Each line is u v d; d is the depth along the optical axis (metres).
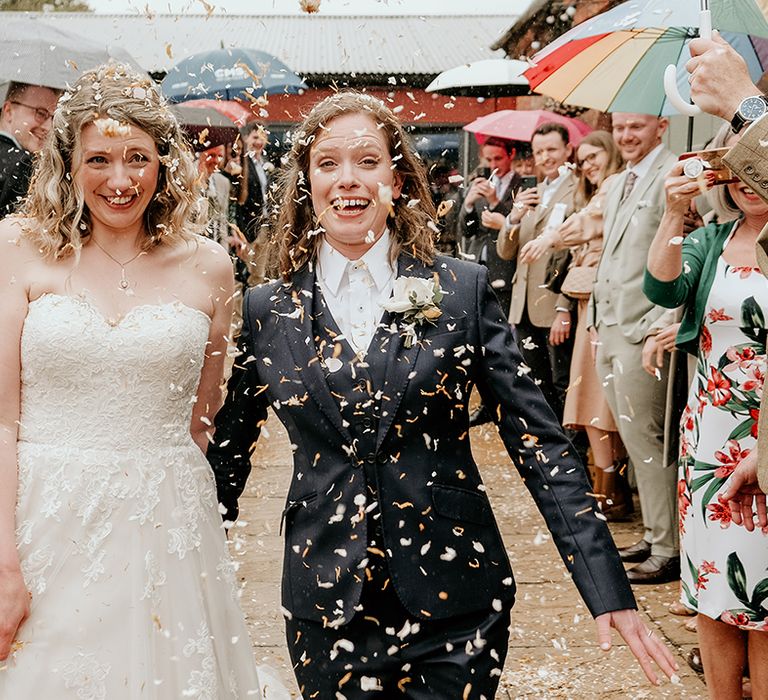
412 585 2.12
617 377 4.57
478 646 2.14
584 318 5.33
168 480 2.45
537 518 5.41
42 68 5.10
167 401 2.46
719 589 2.82
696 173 2.49
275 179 2.49
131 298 2.47
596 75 3.64
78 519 2.36
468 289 2.25
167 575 2.42
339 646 2.17
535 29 8.55
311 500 2.21
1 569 2.27
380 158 2.23
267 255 2.45
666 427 4.21
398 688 2.19
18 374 2.40
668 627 4.01
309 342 2.22
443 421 2.20
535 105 10.05
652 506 4.53
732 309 2.80
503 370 2.22
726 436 2.81
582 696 3.40
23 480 2.37
